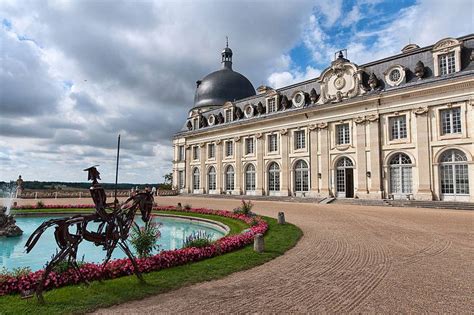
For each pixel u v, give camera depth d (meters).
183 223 21.09
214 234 16.86
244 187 44.25
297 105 38.47
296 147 38.47
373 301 6.18
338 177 34.16
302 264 9.05
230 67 64.25
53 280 7.16
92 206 28.39
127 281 7.54
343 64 34.03
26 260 11.92
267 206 28.05
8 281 6.86
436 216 19.23
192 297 6.57
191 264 9.12
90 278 7.45
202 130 50.72
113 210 7.71
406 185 29.28
